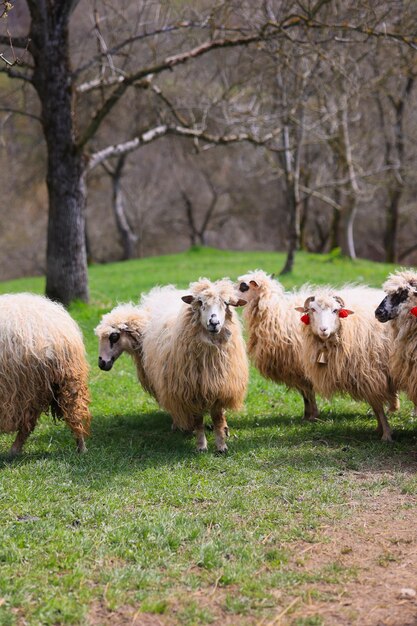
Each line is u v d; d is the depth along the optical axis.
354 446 7.62
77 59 22.00
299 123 20.19
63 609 4.36
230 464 7.02
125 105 28.25
